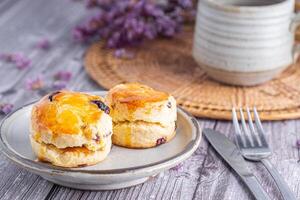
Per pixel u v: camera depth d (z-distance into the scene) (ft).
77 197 1.61
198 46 2.24
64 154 1.57
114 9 2.66
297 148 1.87
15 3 3.18
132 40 2.62
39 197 1.61
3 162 1.77
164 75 2.34
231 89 2.23
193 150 1.64
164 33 2.70
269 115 2.01
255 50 2.13
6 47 2.64
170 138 1.76
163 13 2.69
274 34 2.13
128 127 1.72
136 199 1.61
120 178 1.52
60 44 2.70
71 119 1.58
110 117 1.66
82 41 2.73
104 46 2.64
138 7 2.63
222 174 1.73
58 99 1.64
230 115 2.01
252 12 2.08
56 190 1.64
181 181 1.69
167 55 2.54
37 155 1.61
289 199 1.56
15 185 1.66
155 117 1.72
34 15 3.03
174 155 1.59
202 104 2.10
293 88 2.24
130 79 2.29
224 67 2.17
